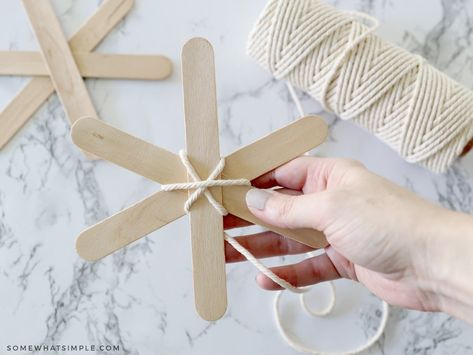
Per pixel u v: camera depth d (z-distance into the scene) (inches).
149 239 15.1
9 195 14.8
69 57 14.7
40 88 14.9
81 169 15.0
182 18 15.2
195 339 15.2
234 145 15.2
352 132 15.4
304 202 9.8
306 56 13.3
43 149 14.9
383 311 15.6
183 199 9.9
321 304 15.6
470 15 15.6
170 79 15.2
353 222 9.7
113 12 15.0
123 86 15.1
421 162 14.0
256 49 13.7
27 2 14.6
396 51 13.4
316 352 15.4
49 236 14.9
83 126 9.7
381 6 15.5
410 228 9.4
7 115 14.7
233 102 15.3
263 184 12.2
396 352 15.8
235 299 15.3
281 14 12.9
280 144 10.2
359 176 10.3
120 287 15.1
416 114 13.1
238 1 15.3
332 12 13.2
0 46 14.8
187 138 9.7
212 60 9.7
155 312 15.1
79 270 15.0
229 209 10.0
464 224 9.3
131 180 15.1
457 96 13.2
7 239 14.9
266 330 15.4
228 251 12.6
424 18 15.5
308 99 15.4
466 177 15.5
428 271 9.8
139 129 15.1
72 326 15.0
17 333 14.9
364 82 13.1
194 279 9.9
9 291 14.9
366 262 10.2
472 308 9.8
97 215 15.0
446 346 15.8
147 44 15.1
